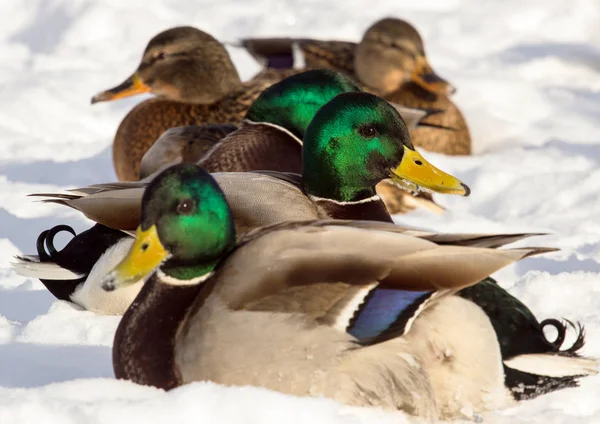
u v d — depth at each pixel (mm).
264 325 7598
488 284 8031
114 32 23125
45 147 17000
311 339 7574
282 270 7656
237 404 7484
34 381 8461
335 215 10086
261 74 17516
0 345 9344
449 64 22125
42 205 14203
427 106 18266
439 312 7711
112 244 10289
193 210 7945
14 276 11484
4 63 21406
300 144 12055
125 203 9758
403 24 18562
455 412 7922
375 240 7672
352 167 10070
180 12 24391
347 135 10039
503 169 16234
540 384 8055
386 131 10109
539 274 11109
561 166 16672
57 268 10422
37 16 23359
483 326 7809
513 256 7480
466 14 25016
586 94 21125
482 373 7801
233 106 16109
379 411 7641
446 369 7750
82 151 16969
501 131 18953
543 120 19625
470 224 13977
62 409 7500
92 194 9984
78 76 20438
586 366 7906
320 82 12031
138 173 15859
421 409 7699
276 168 11828
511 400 8008
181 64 16031
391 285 7543
